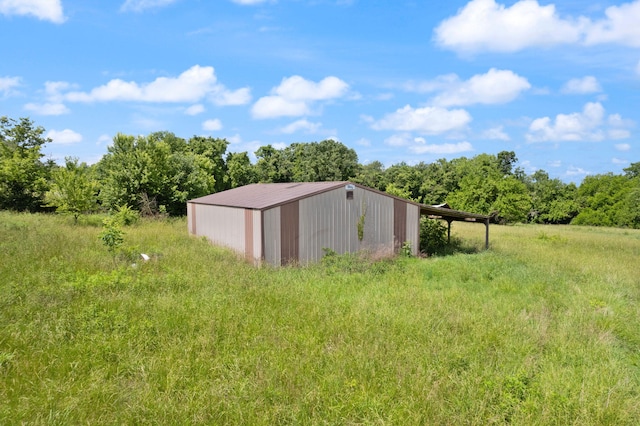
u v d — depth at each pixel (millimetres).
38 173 28156
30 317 7168
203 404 4801
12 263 10633
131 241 15727
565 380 5801
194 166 33094
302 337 6738
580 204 59188
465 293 10328
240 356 6059
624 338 7891
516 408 4930
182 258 12797
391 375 5668
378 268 13055
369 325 7449
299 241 14570
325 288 10273
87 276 9891
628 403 5207
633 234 35094
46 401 4715
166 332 6738
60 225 19719
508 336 7297
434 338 6988
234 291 9344
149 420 4480
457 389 5406
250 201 15734
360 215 15961
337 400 5012
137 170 28000
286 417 4691
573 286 11625
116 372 5559
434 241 19453
